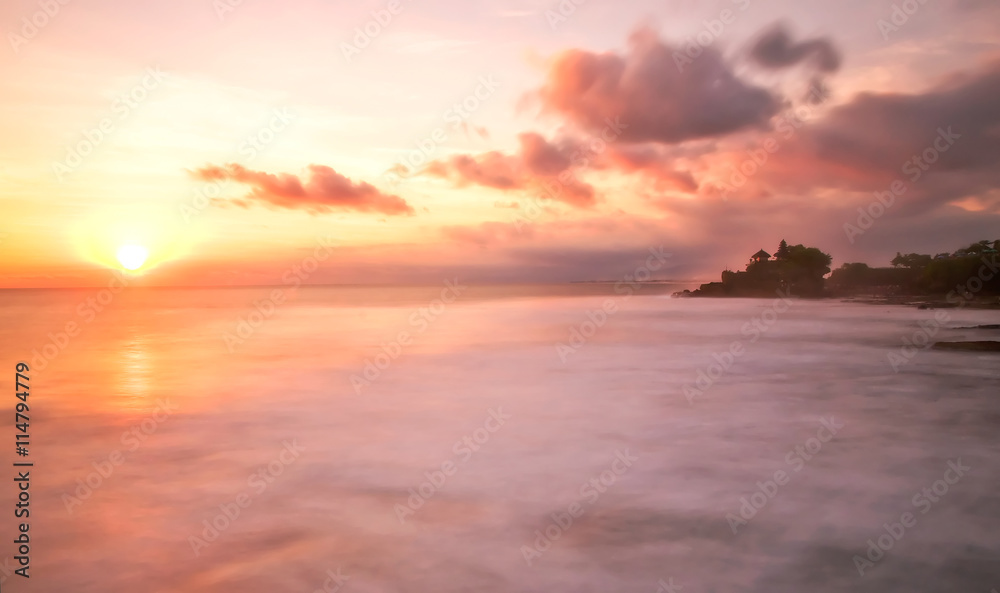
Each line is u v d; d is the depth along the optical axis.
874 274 92.94
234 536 8.37
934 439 12.98
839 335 35.81
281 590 6.96
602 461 11.62
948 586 6.98
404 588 7.00
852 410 15.92
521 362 25.61
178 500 9.73
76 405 17.05
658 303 83.12
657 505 9.38
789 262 94.81
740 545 8.04
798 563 7.52
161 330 43.62
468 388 19.45
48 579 7.17
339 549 7.99
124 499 9.77
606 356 27.45
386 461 11.73
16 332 42.22
